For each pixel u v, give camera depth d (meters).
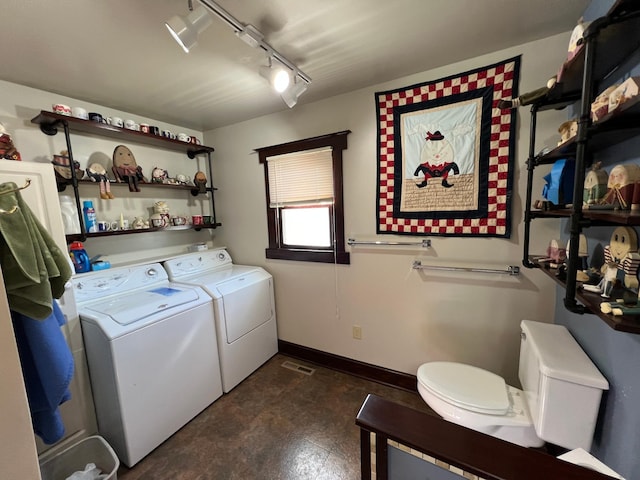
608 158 1.04
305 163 2.25
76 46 1.32
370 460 0.78
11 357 0.49
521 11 1.21
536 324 1.43
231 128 2.60
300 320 2.50
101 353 1.46
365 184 2.03
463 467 0.63
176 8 1.10
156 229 2.19
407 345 2.04
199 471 1.46
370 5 1.14
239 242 2.75
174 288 2.02
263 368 2.40
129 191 2.22
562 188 1.15
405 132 1.84
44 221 1.33
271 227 2.52
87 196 1.97
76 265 1.76
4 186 0.97
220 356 2.04
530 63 1.47
